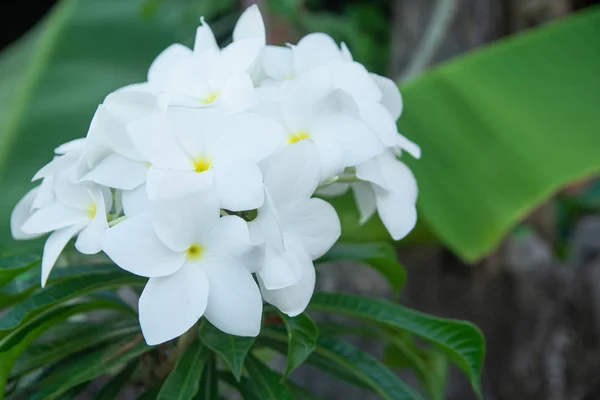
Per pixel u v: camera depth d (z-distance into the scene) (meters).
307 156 0.64
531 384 1.44
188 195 0.62
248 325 0.63
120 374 0.72
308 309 0.72
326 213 0.64
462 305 1.46
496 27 1.51
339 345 0.73
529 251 1.46
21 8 2.31
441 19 1.19
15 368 0.70
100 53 1.04
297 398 0.76
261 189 0.62
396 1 1.53
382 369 0.72
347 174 0.69
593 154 0.95
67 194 0.67
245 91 0.65
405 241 1.21
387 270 0.76
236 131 0.64
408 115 0.99
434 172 0.96
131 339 0.71
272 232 0.63
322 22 1.48
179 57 0.71
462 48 1.47
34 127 0.94
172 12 1.12
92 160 0.66
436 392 0.81
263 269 0.63
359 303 0.71
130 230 0.63
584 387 1.43
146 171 0.65
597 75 1.00
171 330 0.62
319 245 0.65
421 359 0.82
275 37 1.28
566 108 0.98
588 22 1.03
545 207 1.59
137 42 1.06
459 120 0.98
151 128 0.65
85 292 0.67
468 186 0.95
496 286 1.45
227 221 0.63
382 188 0.68
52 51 1.01
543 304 1.44
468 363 0.70
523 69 1.01
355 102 0.66
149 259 0.63
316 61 0.69
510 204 0.94
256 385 0.70
